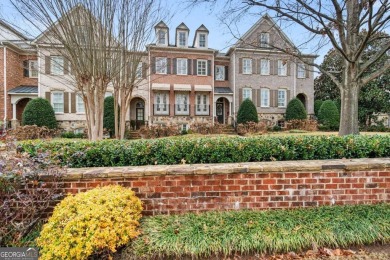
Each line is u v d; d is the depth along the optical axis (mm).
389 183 3004
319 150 3631
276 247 2320
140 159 3539
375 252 2340
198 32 18797
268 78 19609
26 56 16609
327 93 22672
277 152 3545
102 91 6590
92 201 2379
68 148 3568
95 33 6051
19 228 2371
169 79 18031
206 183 2906
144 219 2686
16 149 3189
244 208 2920
